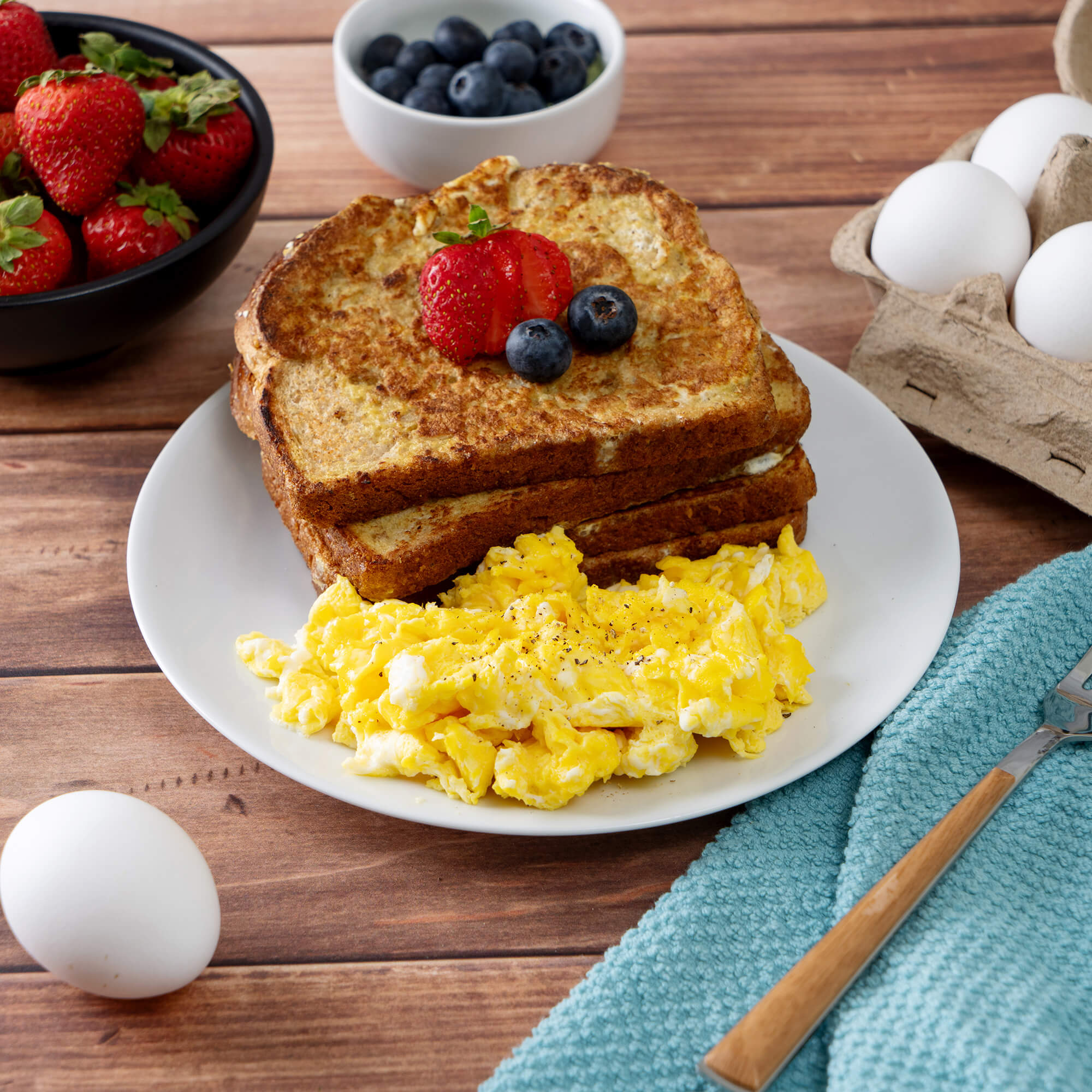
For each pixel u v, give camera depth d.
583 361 0.87
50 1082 0.78
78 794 0.78
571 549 0.85
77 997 0.79
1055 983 0.78
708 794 0.81
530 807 0.81
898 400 0.91
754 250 0.97
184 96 0.91
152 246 0.91
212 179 0.92
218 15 1.06
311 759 0.81
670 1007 0.78
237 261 0.96
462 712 0.82
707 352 0.87
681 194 0.99
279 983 0.80
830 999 0.77
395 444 0.85
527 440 0.85
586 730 0.81
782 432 0.87
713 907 0.80
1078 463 0.88
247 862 0.81
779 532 0.88
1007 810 0.81
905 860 0.79
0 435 0.91
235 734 0.82
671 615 0.84
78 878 0.77
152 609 0.84
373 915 0.81
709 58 1.05
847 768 0.83
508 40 0.97
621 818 0.80
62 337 0.89
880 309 0.90
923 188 0.89
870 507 0.88
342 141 1.01
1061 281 0.87
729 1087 0.75
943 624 0.85
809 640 0.85
